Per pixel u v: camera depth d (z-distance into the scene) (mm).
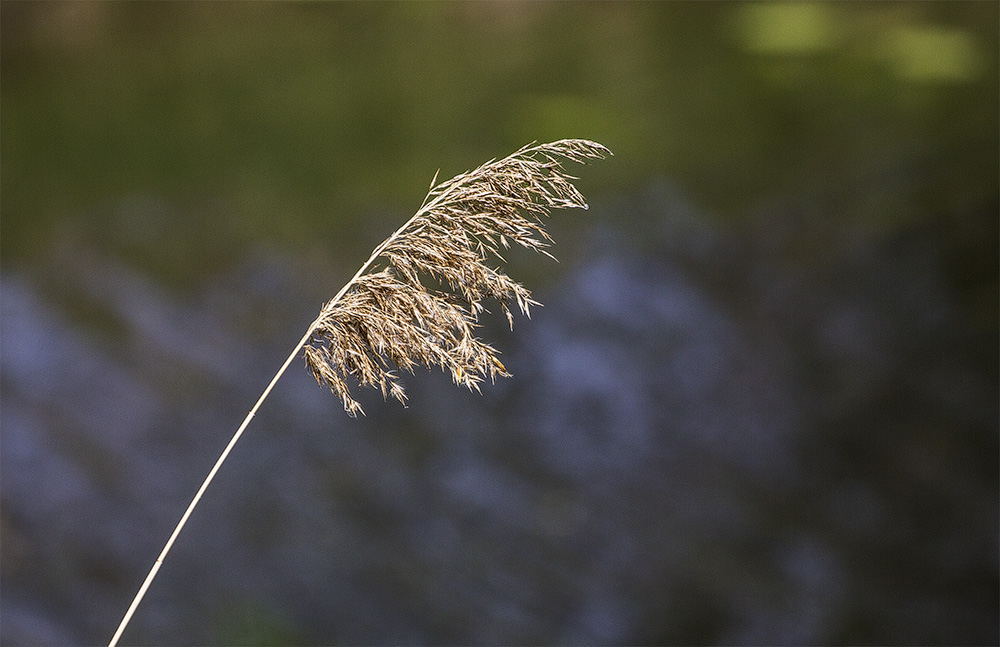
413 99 18953
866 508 8641
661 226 13586
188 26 24500
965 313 11188
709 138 16391
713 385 10359
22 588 7367
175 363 10500
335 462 9156
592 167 15430
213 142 16891
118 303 11570
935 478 8945
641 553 8125
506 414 9914
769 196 14180
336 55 22406
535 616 7441
